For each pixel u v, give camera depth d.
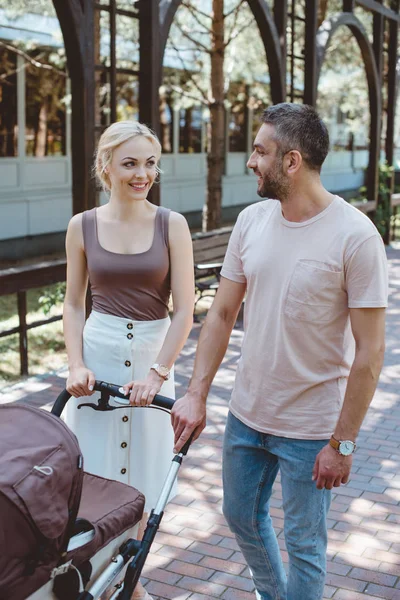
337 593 3.25
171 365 2.79
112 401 2.81
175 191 18.64
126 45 11.16
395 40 13.85
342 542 3.69
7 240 13.88
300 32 13.16
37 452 1.86
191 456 4.72
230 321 2.71
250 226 2.58
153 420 2.83
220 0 10.66
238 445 2.62
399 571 3.44
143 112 6.91
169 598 3.19
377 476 4.48
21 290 5.96
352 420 2.34
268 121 2.38
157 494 2.89
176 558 3.51
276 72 9.32
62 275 6.35
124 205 2.80
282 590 2.76
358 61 15.25
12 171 13.98
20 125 14.05
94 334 2.85
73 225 2.90
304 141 2.34
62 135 15.15
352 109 17.48
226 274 2.68
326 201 2.40
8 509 1.77
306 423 2.47
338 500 4.16
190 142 19.27
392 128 14.23
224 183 20.66
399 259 12.54
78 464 1.91
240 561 3.50
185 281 2.85
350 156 27.75
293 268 2.40
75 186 6.35
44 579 1.88
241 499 2.66
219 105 11.10
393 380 6.42
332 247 2.36
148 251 2.80
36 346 7.51
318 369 2.45
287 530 2.54
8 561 1.79
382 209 14.16
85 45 6.13
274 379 2.49
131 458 2.84
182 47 14.11
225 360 6.76
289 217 2.44
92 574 2.17
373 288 2.31
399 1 13.88
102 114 9.45
